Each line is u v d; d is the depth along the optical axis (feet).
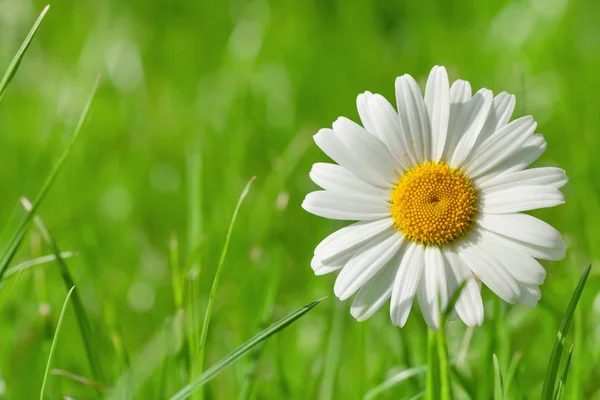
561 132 2.38
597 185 1.96
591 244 1.85
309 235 2.08
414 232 1.52
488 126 1.54
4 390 1.67
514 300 1.50
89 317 1.84
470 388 1.59
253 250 1.81
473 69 2.77
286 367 1.78
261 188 2.28
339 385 1.75
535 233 1.49
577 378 1.59
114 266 2.03
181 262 1.95
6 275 1.67
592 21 2.93
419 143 1.53
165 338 1.68
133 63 2.92
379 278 1.52
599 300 1.75
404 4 3.21
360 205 1.53
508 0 3.08
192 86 2.88
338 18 3.16
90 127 2.60
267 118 2.55
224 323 1.83
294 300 1.87
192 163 1.92
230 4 3.23
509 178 1.52
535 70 2.70
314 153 2.34
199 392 1.57
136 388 1.70
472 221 1.52
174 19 3.28
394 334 1.74
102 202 2.24
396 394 1.68
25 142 2.48
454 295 1.47
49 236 1.62
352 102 2.69
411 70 2.83
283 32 2.98
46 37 3.17
